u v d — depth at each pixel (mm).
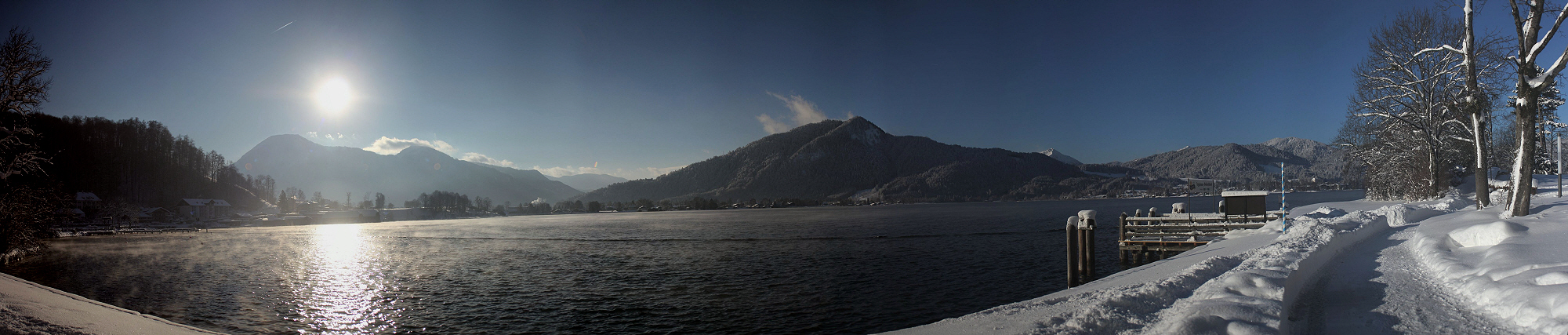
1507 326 7547
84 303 17906
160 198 189125
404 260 47750
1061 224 77625
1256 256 14617
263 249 61938
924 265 34906
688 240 66000
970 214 130000
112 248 64312
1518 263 9969
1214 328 7102
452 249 60656
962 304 22922
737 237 69500
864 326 20031
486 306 24844
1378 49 40656
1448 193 42594
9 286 17703
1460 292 9711
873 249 47094
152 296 28406
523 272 36812
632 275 33906
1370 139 57219
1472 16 19953
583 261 43656
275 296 28328
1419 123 40812
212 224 158125
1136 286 11727
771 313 22219
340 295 28469
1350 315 9047
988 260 36281
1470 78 20344
